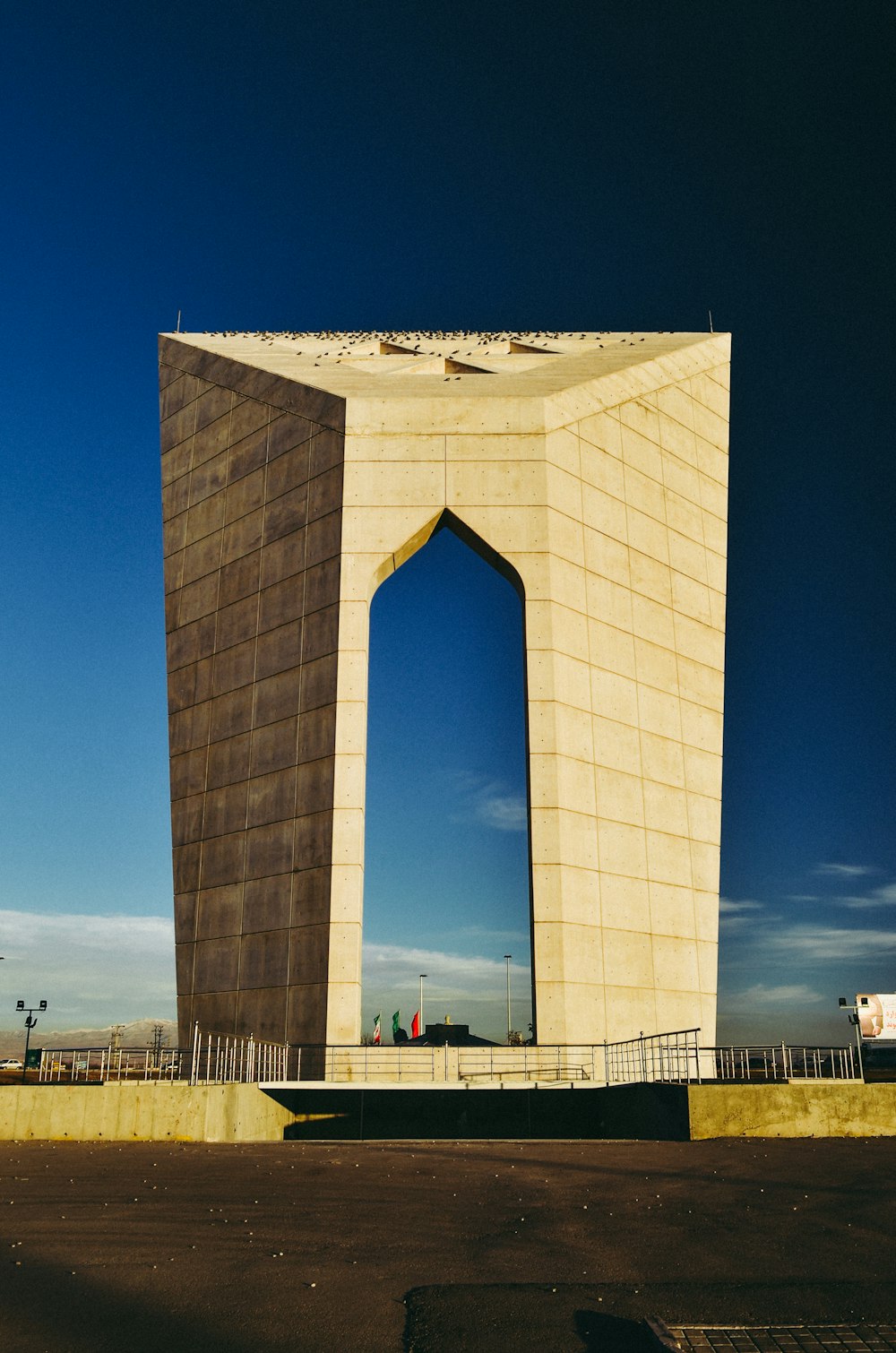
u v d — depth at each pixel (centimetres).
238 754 2691
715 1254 700
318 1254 695
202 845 2734
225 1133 1648
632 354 3288
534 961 2267
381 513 2572
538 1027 2230
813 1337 510
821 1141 1438
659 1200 940
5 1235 739
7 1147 1387
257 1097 1841
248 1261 670
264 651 2697
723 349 3528
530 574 2525
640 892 2506
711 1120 1508
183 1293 590
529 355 3519
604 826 2469
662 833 2625
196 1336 514
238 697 2748
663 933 2533
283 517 2769
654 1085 1720
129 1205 877
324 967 2264
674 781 2717
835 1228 791
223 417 3128
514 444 2628
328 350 3478
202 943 2633
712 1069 2559
